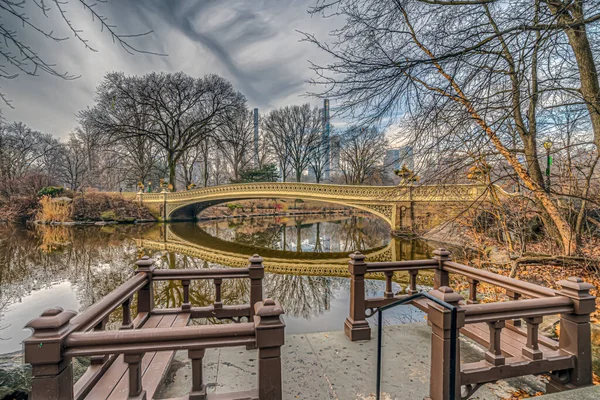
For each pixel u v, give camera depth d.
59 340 1.44
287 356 3.00
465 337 3.39
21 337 5.55
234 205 38.50
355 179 30.86
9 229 22.34
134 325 2.81
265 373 1.68
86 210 26.64
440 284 3.63
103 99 25.09
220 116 29.28
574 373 2.26
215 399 1.76
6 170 26.12
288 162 40.09
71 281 9.27
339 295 8.47
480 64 3.61
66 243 16.42
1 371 2.92
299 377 2.63
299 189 19.70
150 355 2.74
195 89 28.27
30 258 12.62
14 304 7.34
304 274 11.05
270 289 9.16
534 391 2.45
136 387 1.78
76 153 36.47
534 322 2.27
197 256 13.80
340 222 30.86
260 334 1.65
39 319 1.47
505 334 2.90
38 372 1.44
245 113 34.22
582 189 6.35
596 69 4.92
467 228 9.09
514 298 2.78
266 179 38.69
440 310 1.90
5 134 19.70
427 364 2.84
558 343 2.59
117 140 26.34
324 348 3.16
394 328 3.66
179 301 7.41
